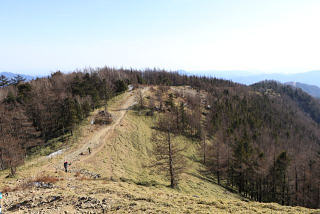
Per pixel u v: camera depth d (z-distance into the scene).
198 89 168.12
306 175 53.91
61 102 65.00
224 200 17.89
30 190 19.44
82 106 66.75
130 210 14.34
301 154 66.62
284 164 50.25
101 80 103.56
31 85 78.94
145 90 121.62
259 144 80.38
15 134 51.31
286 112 171.38
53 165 35.84
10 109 59.78
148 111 84.06
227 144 59.31
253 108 142.25
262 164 53.00
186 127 82.44
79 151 44.78
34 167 34.47
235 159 54.53
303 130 145.38
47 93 69.38
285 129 128.88
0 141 36.16
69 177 26.42
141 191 21.05
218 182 50.91
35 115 61.66
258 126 107.00
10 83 99.62
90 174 30.75
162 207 15.05
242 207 15.70
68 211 14.34
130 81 140.50
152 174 37.91
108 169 36.06
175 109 85.44
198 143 74.31
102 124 64.69
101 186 21.39
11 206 15.58
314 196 51.34
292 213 14.05
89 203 15.71
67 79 101.31
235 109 122.25
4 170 32.50
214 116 95.06
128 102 94.31
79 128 59.12
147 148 52.94
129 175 34.78
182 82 195.50
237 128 93.19
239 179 53.91
